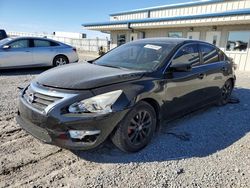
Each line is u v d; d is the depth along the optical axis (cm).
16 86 722
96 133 291
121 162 313
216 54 536
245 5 1508
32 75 940
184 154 338
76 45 3362
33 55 997
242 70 1380
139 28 1970
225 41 1465
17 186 259
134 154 334
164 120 385
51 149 339
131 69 379
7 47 941
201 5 1788
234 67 614
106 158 321
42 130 300
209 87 491
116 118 299
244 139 396
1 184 261
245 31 1356
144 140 346
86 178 277
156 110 366
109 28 2175
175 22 1570
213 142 380
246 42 1361
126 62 412
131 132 326
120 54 445
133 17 2500
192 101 442
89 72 348
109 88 305
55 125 287
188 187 266
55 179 274
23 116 328
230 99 629
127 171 293
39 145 350
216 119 486
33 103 312
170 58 394
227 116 507
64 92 297
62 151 335
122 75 338
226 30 1453
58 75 339
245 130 434
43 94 305
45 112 292
